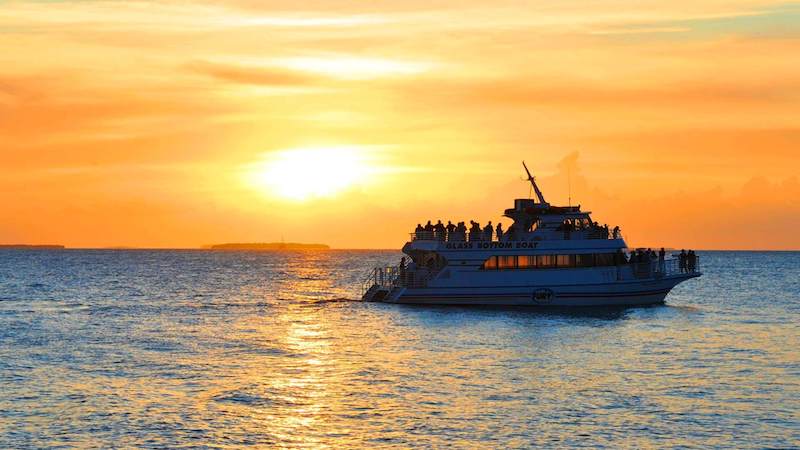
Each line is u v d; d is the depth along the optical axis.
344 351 61.69
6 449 36.81
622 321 80.25
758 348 63.09
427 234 92.19
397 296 95.06
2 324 79.25
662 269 93.50
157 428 39.94
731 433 39.16
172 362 57.00
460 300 90.75
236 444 37.69
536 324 77.31
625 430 39.62
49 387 48.44
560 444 37.59
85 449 36.91
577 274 89.12
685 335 70.38
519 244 89.12
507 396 46.22
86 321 82.50
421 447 37.25
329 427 40.19
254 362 57.03
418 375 52.09
